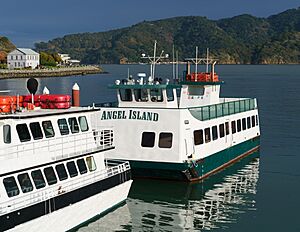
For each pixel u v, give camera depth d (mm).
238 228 28031
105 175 28641
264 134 60969
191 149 35969
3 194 21906
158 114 35312
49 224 24109
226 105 42719
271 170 41750
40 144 24672
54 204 24344
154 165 35500
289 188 36094
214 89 46250
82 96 106500
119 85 38656
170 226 28125
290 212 30672
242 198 33594
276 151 50219
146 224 28250
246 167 42812
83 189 26562
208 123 38688
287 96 113312
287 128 65562
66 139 26375
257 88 138750
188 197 33469
